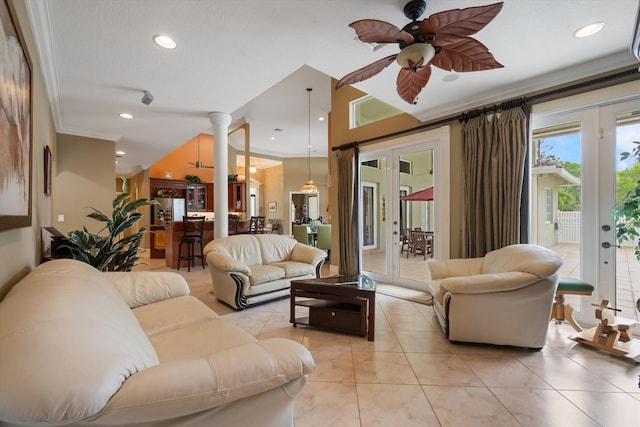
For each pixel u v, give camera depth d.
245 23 2.16
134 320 1.43
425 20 1.69
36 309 0.89
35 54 2.22
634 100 2.61
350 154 4.96
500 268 2.69
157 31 2.26
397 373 2.06
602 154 2.76
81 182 5.01
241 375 0.96
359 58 2.62
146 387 0.80
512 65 2.70
